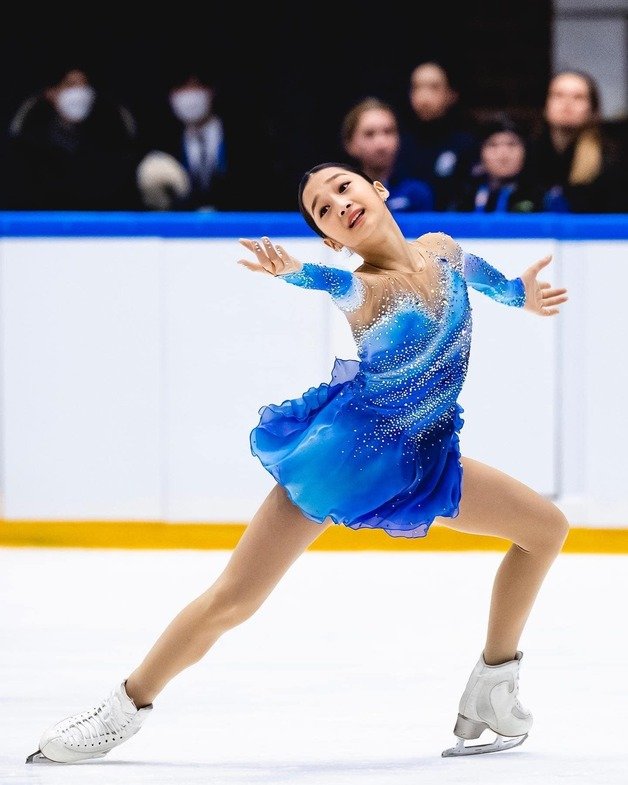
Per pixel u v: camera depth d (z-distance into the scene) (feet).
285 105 90.07
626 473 53.01
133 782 27.55
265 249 25.40
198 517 54.03
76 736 28.76
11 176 66.49
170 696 34.71
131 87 89.40
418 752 29.86
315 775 28.07
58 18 88.94
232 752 29.89
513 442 52.85
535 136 74.59
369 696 34.68
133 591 47.29
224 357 53.31
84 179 66.18
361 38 91.30
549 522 29.01
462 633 41.42
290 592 47.24
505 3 94.73
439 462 27.96
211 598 28.27
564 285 52.42
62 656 38.63
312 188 27.84
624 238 52.24
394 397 27.50
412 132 67.36
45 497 54.34
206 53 89.56
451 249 28.71
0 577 49.70
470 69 94.38
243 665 37.81
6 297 53.72
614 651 39.17
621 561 52.13
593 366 52.70
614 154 63.62
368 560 52.70
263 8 89.40
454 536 54.34
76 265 53.42
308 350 53.06
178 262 53.16
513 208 62.54
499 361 52.70
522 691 35.01
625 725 31.94
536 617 43.42
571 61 102.17
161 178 65.92
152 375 53.57
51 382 53.83
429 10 91.56
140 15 88.84
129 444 53.93
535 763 28.89
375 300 26.96
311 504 27.45
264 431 28.17
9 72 89.61
